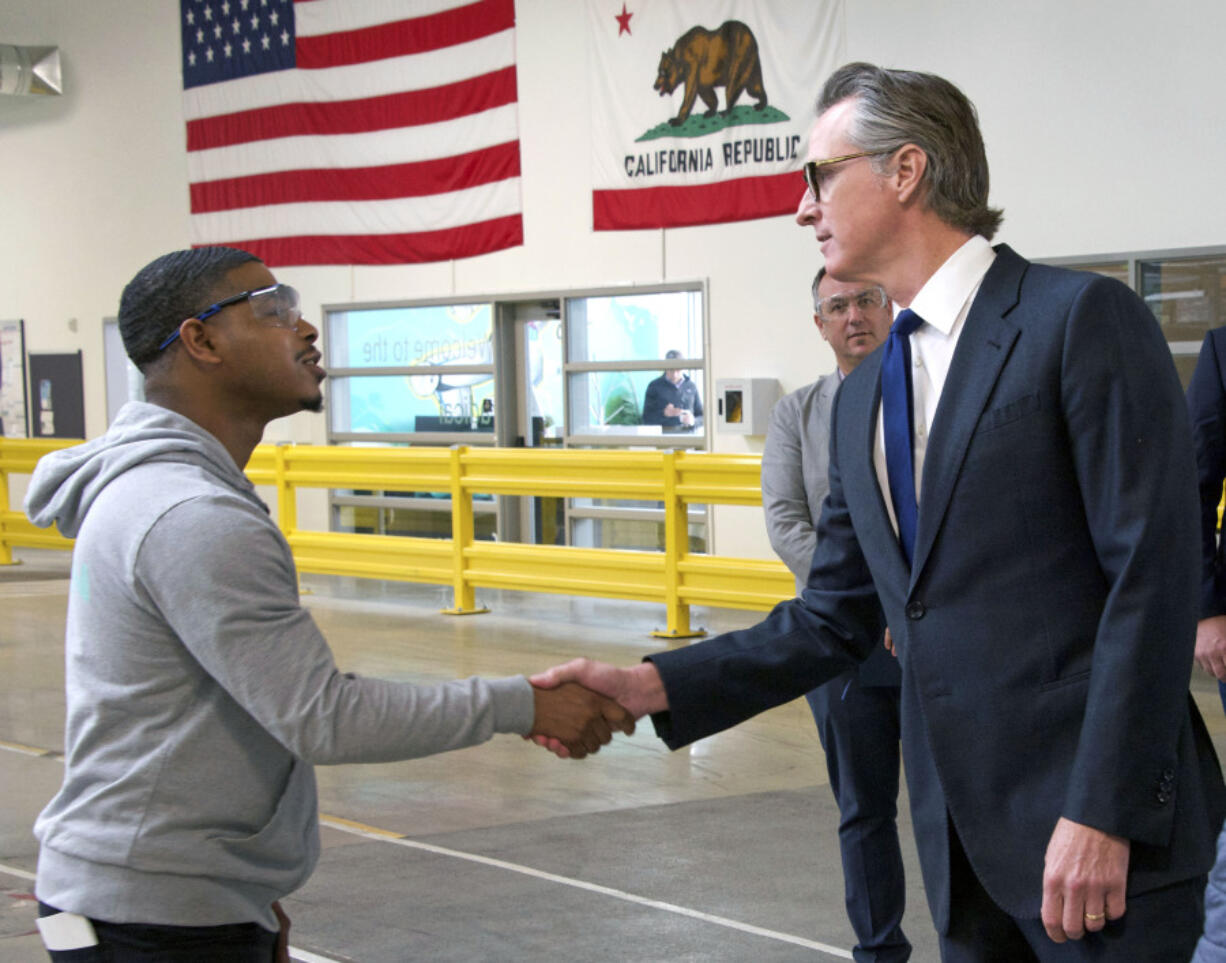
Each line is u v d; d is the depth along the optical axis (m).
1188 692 1.67
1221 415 3.04
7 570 11.52
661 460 7.52
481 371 10.96
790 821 4.45
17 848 4.30
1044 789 1.67
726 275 9.46
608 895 3.77
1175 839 1.64
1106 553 1.62
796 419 3.34
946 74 8.38
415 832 4.43
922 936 3.46
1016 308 1.72
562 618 8.46
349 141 11.35
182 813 1.62
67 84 13.55
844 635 2.09
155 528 1.59
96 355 13.73
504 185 10.54
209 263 1.81
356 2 11.17
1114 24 7.73
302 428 12.22
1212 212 7.48
